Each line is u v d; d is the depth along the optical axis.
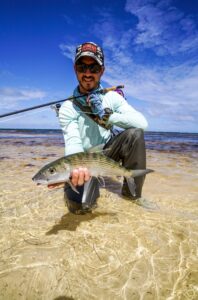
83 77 1.11
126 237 0.86
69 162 0.83
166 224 0.97
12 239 0.84
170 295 0.65
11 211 1.09
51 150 3.42
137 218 1.02
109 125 1.16
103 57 1.14
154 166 2.35
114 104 1.16
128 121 1.09
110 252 0.78
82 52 1.06
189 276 0.71
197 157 3.10
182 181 1.73
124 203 1.19
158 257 0.78
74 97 1.10
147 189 1.50
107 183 1.54
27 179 1.65
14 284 0.65
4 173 1.83
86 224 0.96
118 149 1.17
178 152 3.72
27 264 0.71
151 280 0.69
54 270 0.69
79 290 0.65
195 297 0.64
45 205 1.16
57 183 0.87
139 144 1.11
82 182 0.82
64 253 0.76
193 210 1.13
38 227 0.93
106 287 0.66
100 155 0.90
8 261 0.72
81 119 1.13
